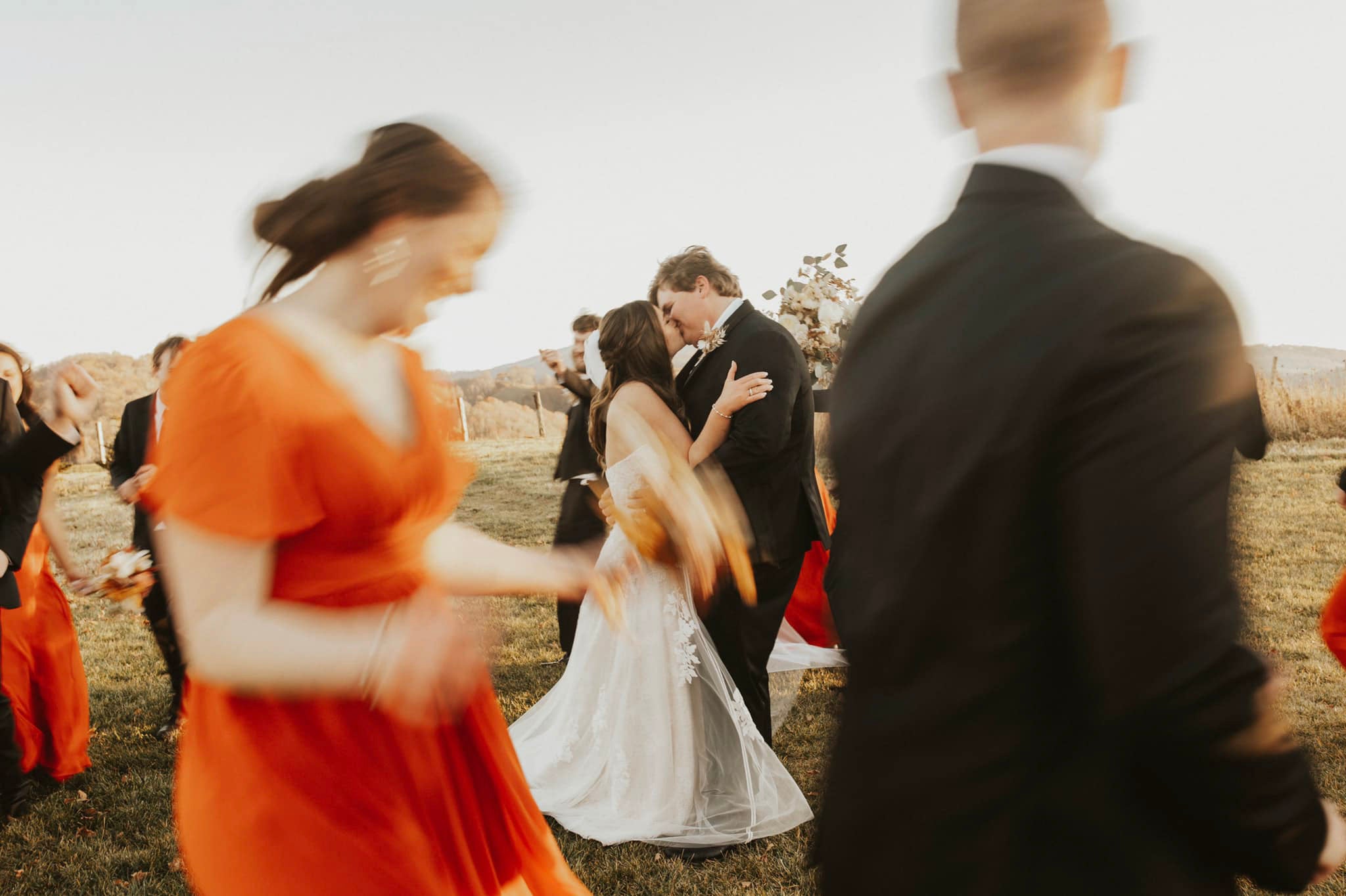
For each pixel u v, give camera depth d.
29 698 3.83
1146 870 0.87
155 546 3.79
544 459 15.83
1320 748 3.59
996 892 0.91
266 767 1.51
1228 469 0.82
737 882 2.98
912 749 0.97
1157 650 0.78
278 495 1.43
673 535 2.08
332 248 1.57
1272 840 0.85
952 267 1.00
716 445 3.41
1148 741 0.83
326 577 1.54
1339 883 2.72
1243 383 0.85
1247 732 0.81
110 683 5.31
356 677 1.45
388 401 1.65
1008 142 1.02
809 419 3.64
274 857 1.49
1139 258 0.88
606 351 3.34
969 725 0.92
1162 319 0.83
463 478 1.82
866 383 1.06
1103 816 0.88
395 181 1.54
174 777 3.96
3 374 3.78
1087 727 0.87
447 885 1.63
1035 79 0.99
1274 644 4.80
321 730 1.54
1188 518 0.79
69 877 3.21
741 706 3.36
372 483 1.53
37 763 3.94
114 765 4.11
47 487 3.86
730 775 3.35
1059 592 0.86
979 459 0.89
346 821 1.52
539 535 9.54
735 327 3.57
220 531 1.40
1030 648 0.89
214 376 1.42
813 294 4.82
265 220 1.58
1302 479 9.40
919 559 0.95
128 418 4.03
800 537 3.59
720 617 3.38
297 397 1.46
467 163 1.60
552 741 3.68
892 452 1.00
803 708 4.40
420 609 1.59
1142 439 0.81
